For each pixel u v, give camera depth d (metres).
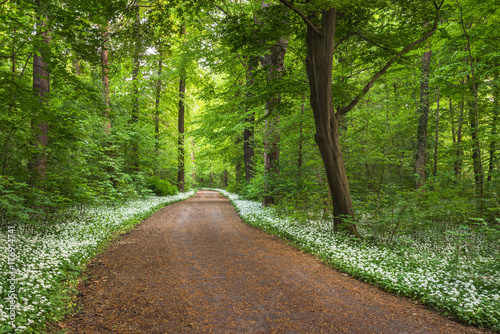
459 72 13.30
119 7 8.07
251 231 11.09
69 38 7.48
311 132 13.59
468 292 4.71
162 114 25.41
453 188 10.50
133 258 7.06
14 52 7.55
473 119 14.30
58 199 8.38
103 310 4.27
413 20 9.12
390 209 8.18
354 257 6.49
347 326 3.89
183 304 4.52
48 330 3.60
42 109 7.30
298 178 13.69
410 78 16.83
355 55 10.61
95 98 8.88
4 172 7.55
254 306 4.48
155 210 16.84
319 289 5.23
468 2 10.41
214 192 45.25
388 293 5.11
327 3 6.91
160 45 9.97
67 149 10.31
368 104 16.47
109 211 12.77
